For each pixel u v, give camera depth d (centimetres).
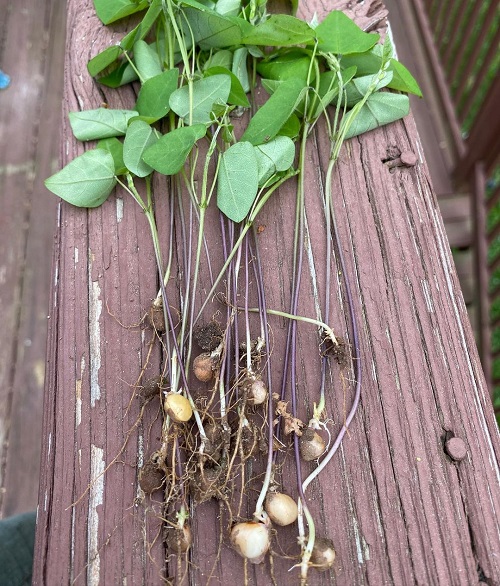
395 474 15
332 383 16
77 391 16
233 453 15
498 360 34
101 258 17
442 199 35
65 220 18
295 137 18
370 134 18
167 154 16
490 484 15
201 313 17
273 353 16
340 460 15
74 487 15
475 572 14
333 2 21
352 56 18
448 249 17
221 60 19
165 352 16
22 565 20
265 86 19
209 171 18
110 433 15
